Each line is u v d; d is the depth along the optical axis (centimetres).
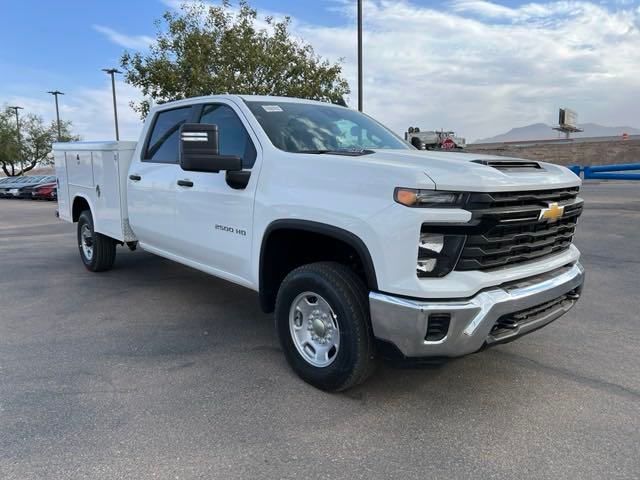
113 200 591
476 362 398
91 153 629
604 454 277
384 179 297
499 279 299
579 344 434
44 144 5347
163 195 498
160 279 668
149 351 422
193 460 272
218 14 1823
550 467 267
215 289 618
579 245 859
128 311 532
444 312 282
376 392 349
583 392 349
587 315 509
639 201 1484
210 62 1780
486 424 309
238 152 415
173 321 500
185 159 374
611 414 319
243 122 415
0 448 281
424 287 282
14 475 258
